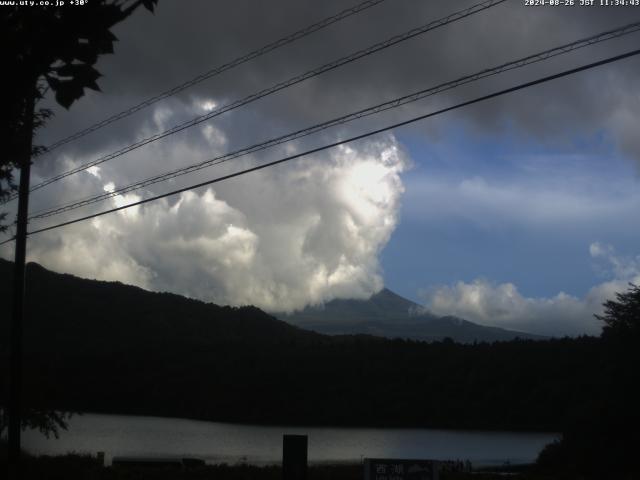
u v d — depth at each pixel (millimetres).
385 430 130875
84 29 5273
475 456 84938
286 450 15156
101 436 103000
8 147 6750
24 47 5273
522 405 130250
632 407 45125
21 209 21422
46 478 27312
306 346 182500
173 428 127062
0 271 120938
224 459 69438
